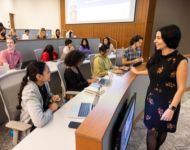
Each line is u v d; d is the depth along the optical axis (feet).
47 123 3.37
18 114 3.87
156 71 3.61
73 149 2.68
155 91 3.76
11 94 3.71
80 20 22.62
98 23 20.90
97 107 2.73
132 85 4.77
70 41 12.21
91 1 20.72
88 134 2.00
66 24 24.57
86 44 13.79
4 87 3.55
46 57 9.77
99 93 4.40
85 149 2.09
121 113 3.47
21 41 10.86
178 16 19.06
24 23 30.27
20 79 4.06
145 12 16.49
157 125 3.84
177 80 3.31
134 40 8.02
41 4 27.63
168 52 3.43
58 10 26.32
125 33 18.70
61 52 12.81
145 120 4.08
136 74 5.16
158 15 19.62
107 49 7.29
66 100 5.94
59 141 2.86
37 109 3.28
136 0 16.93
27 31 18.72
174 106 3.22
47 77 3.68
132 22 17.80
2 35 10.56
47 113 3.45
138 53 8.41
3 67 5.27
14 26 31.14
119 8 18.49
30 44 11.50
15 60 8.32
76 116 3.62
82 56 5.66
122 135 2.68
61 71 5.84
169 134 5.90
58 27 27.32
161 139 4.38
